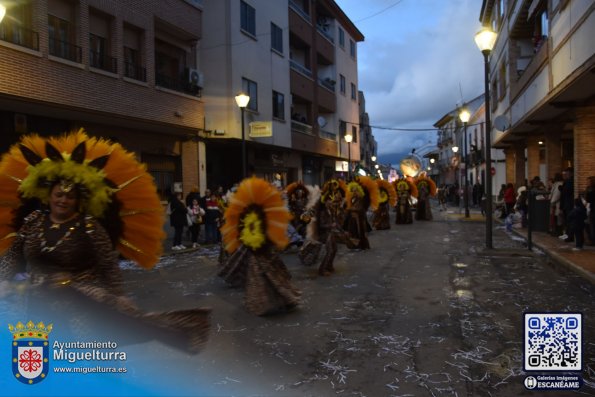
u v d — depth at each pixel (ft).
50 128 43.19
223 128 64.54
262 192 21.72
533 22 62.34
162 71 56.95
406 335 18.08
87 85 41.83
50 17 40.52
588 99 43.09
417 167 108.17
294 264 34.65
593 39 32.12
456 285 26.68
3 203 11.37
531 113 52.37
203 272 32.19
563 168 79.41
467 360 15.47
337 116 115.24
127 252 11.92
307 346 17.03
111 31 46.09
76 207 10.80
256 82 71.77
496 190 129.39
